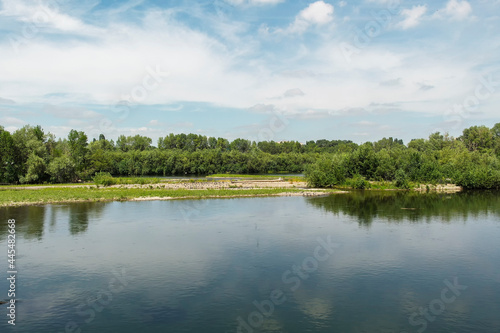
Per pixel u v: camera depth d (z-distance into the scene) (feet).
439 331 71.20
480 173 323.16
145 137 643.04
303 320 75.25
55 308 80.12
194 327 72.33
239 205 219.41
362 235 141.38
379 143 607.78
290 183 372.99
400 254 117.50
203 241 132.26
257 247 124.67
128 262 109.40
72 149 416.46
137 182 352.49
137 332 70.28
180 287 91.30
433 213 191.72
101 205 217.36
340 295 87.15
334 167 350.84
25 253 117.70
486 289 90.79
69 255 115.65
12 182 341.41
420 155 357.20
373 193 294.66
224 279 96.37
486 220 172.35
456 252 119.85
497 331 71.20
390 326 73.10
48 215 181.98
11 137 339.98
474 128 524.93
